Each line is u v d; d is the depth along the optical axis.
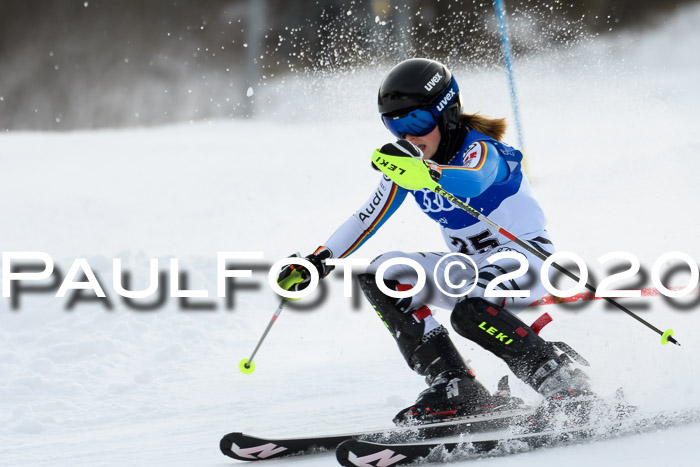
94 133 69.69
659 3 92.81
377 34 82.12
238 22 104.12
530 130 43.09
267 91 87.31
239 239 25.62
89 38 104.19
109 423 12.55
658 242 19.27
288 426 11.57
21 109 93.81
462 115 11.03
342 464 9.18
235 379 14.36
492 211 10.77
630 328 14.59
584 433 9.79
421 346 10.73
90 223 31.11
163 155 52.12
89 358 15.52
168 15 106.44
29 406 13.23
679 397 10.66
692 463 8.66
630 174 26.09
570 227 21.44
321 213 29.20
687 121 42.94
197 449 10.81
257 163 45.31
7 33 103.94
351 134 55.22
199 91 94.19
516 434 9.99
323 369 14.57
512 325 10.15
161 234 27.91
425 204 11.19
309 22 91.94
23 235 29.14
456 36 76.69
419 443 9.41
